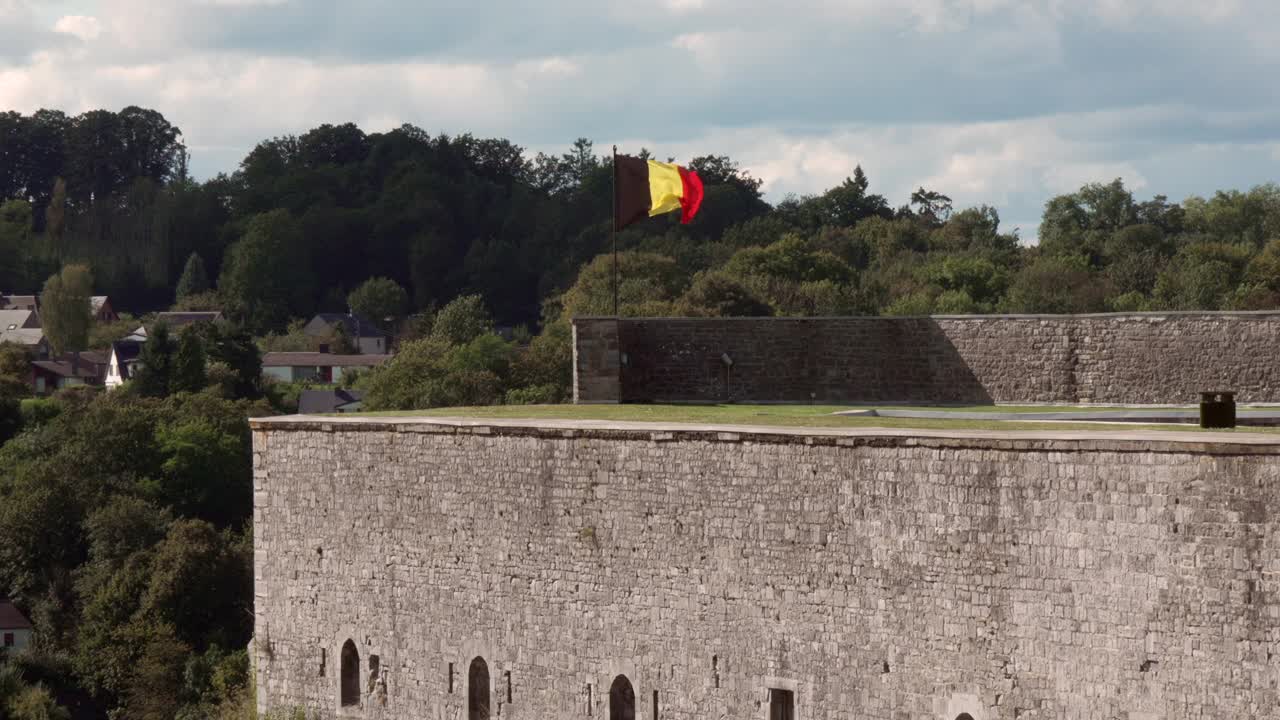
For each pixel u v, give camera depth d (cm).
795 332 11056
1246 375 9788
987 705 6706
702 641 7681
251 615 19862
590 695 8138
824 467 7225
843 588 7169
